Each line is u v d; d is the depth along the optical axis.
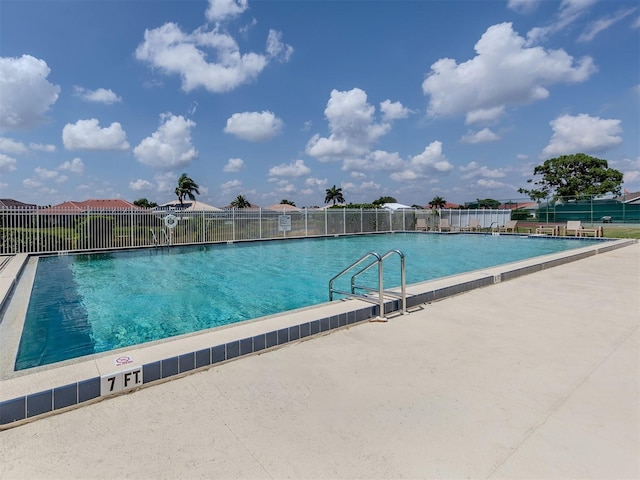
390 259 12.26
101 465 1.72
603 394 2.41
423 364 2.94
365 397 2.39
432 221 25.50
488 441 1.90
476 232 22.59
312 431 2.01
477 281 5.95
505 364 2.91
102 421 2.12
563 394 2.41
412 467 1.71
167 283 8.05
